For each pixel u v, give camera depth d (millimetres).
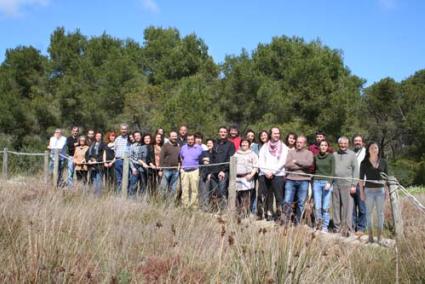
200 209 8578
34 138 27047
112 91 29656
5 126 26562
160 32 37938
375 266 6180
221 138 9906
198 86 27562
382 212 8055
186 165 9883
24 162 16797
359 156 9617
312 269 5137
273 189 9070
